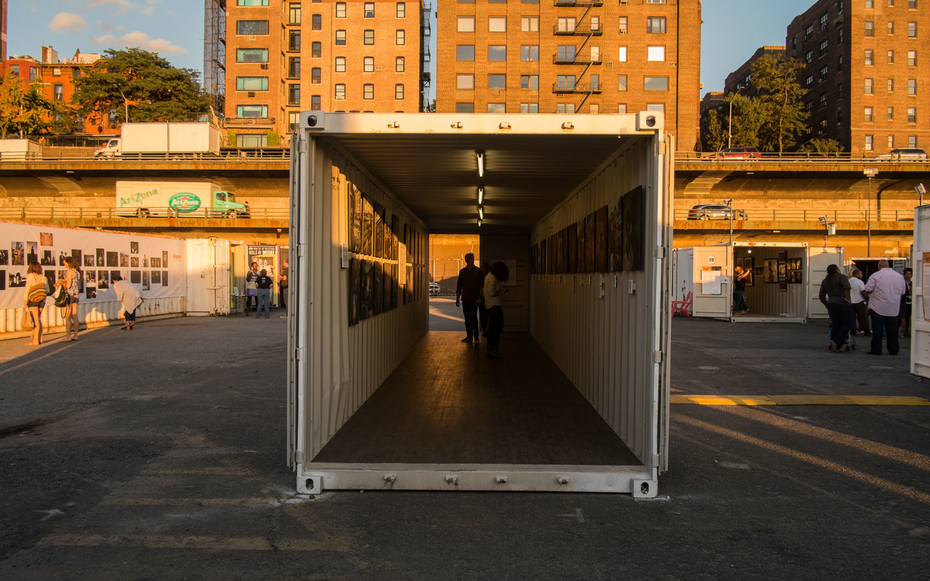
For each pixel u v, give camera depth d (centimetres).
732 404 758
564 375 912
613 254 593
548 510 415
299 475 442
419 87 6347
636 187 504
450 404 704
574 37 5584
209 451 543
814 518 405
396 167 647
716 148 6588
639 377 491
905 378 937
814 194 4759
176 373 937
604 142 504
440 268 4381
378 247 780
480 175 699
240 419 656
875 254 4166
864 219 4750
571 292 867
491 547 358
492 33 5612
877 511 418
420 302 1374
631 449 513
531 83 5622
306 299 445
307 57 6144
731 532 382
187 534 373
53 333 1450
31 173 4581
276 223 4075
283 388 823
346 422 609
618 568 333
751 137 6481
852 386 873
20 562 335
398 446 523
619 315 567
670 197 438
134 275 1795
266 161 4466
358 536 372
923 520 403
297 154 441
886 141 6644
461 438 552
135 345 1263
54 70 8300
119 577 320
